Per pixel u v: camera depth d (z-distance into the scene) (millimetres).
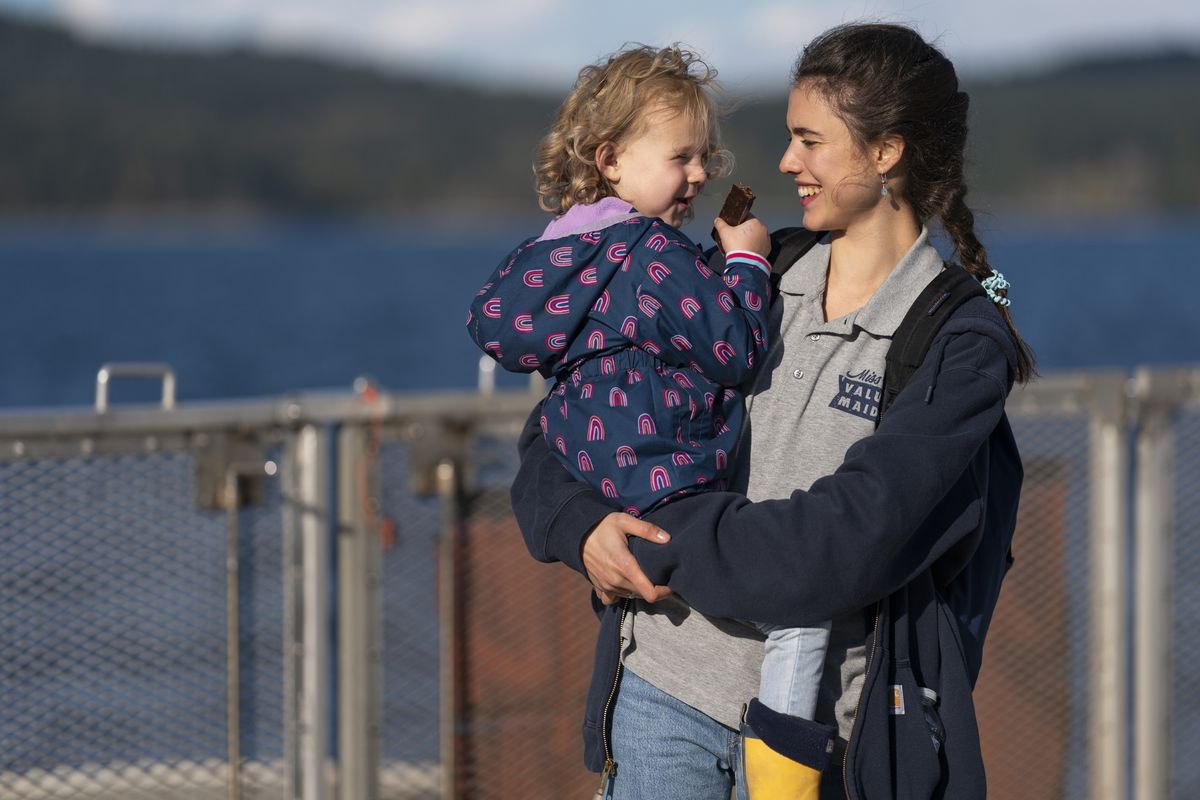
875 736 3855
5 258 175625
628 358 4129
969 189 4480
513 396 6594
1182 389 7086
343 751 6414
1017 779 6965
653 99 4492
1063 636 6992
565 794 6707
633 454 4008
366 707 6445
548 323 4211
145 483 5957
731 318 4035
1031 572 6918
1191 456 7168
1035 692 6977
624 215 4332
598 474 4059
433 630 6551
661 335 4059
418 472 6484
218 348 58500
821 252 4340
